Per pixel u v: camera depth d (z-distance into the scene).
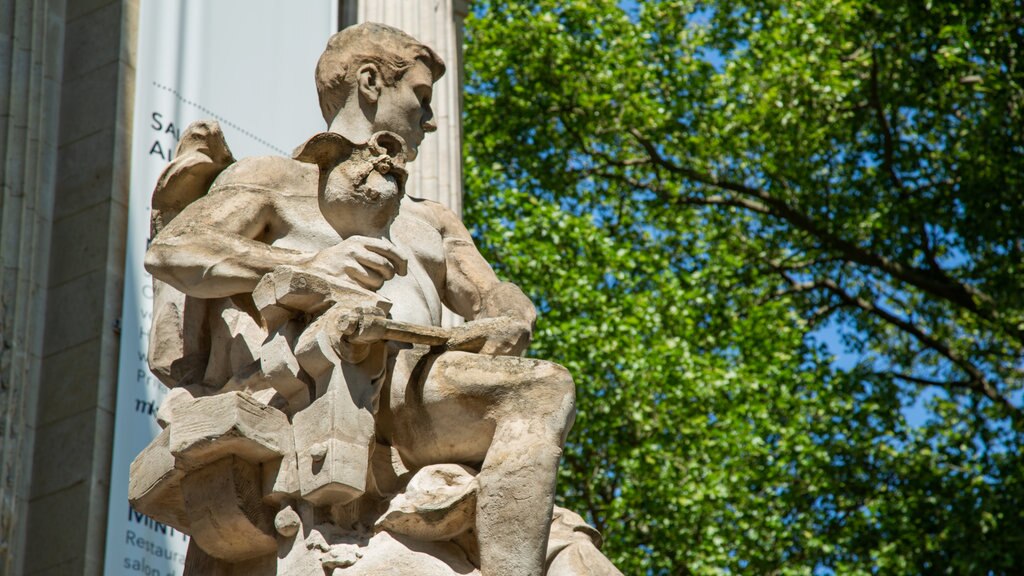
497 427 5.15
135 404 9.30
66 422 9.45
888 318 23.52
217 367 5.51
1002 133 20.98
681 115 23.97
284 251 5.34
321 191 5.42
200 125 5.74
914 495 20.48
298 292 5.05
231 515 5.03
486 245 22.28
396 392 5.22
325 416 4.94
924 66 21.67
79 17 10.49
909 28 21.70
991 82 20.55
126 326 9.45
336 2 11.16
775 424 21.47
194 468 5.11
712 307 23.03
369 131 5.77
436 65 5.96
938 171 22.50
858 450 21.11
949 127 22.39
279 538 5.05
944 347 23.06
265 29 10.57
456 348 5.34
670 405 20.73
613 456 20.81
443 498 5.02
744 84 23.56
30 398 9.53
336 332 4.99
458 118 11.68
